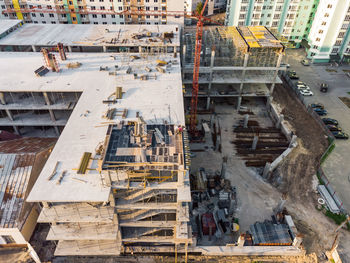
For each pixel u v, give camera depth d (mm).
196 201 60438
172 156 42750
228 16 121812
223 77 87062
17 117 71688
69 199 38469
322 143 75500
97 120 52625
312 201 61312
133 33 86812
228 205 59125
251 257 51531
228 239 54219
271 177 66562
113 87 62938
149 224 46688
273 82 85938
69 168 43125
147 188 41344
